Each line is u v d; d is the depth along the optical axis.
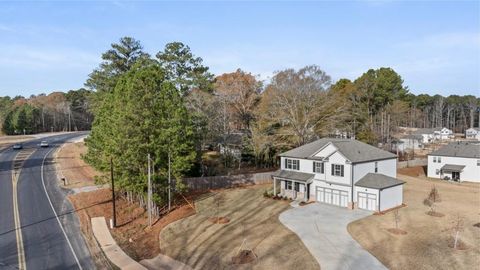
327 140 44.06
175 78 52.78
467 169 52.47
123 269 23.23
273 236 28.52
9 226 31.08
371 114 85.88
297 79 56.50
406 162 64.12
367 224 31.14
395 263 22.92
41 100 144.88
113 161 33.38
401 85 97.19
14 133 108.94
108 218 33.97
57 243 27.58
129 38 56.06
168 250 26.53
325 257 24.11
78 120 137.12
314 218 33.41
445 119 153.62
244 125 62.72
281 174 42.84
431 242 26.34
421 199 40.59
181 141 35.69
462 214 33.84
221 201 40.28
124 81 36.00
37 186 44.25
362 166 37.91
